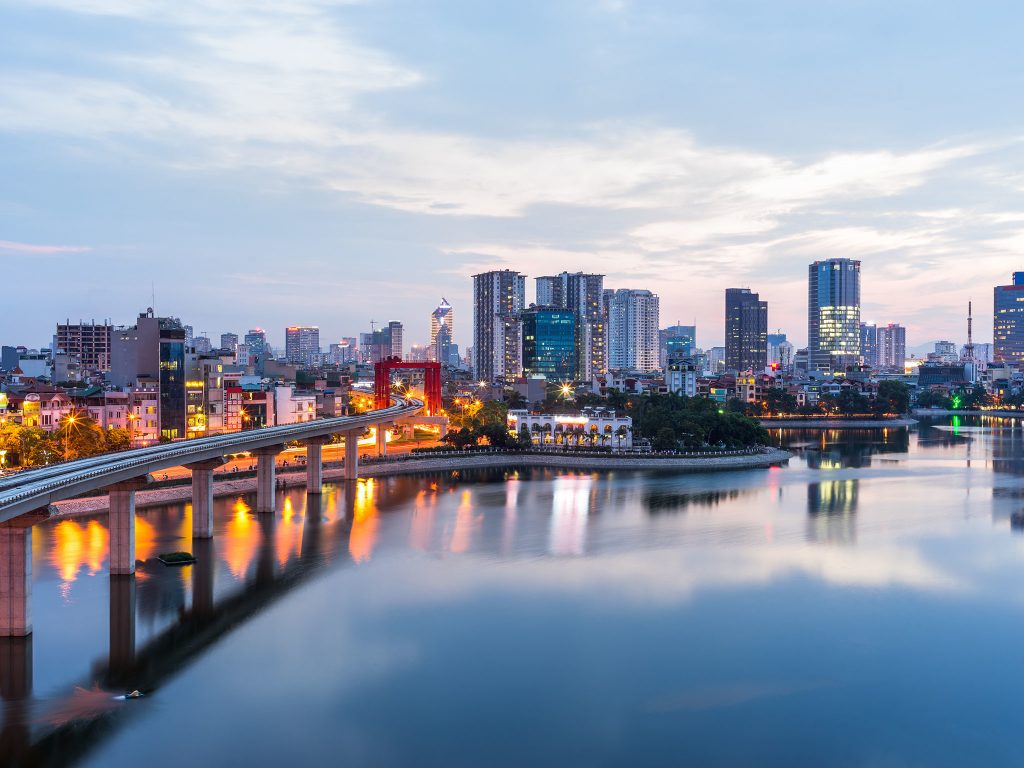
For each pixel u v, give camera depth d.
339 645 119.50
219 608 131.88
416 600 138.00
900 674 112.62
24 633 116.50
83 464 139.62
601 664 114.81
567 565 158.38
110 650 114.94
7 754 90.75
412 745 94.44
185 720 98.38
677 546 173.38
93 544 162.38
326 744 94.25
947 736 97.69
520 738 96.19
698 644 121.62
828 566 159.50
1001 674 112.75
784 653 118.75
